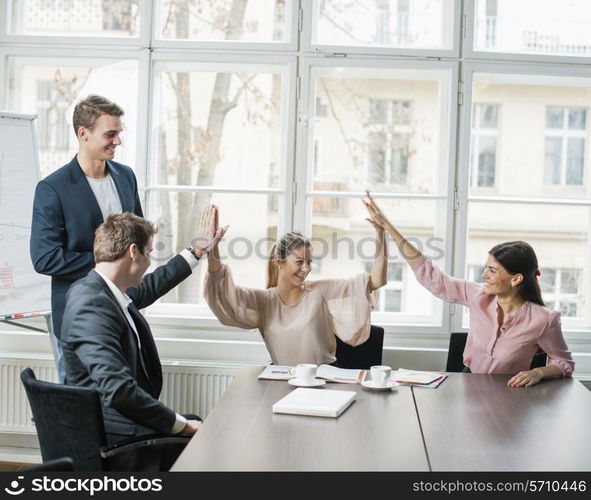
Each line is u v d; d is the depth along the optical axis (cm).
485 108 397
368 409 236
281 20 395
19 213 357
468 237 398
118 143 306
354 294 322
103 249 241
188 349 389
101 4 398
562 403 248
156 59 391
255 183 400
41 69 401
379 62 386
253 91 398
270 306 320
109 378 220
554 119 397
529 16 393
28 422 379
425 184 396
